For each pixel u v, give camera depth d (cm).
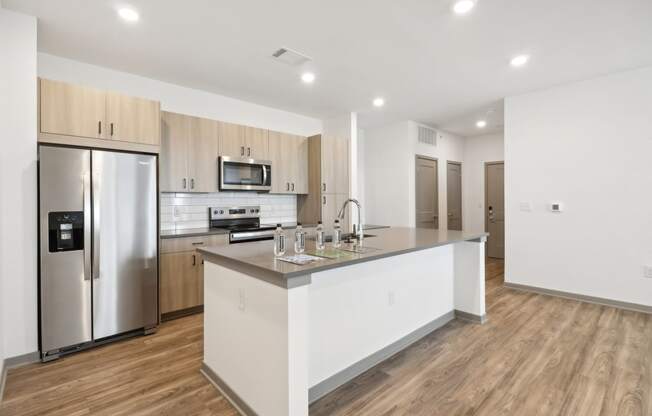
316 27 260
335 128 532
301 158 484
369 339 237
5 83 230
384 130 597
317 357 202
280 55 309
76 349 258
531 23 254
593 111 371
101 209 265
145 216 290
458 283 333
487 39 279
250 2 225
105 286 268
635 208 349
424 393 203
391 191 587
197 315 343
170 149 354
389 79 371
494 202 668
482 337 285
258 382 175
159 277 314
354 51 301
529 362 239
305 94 423
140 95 358
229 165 395
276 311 163
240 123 445
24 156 238
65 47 291
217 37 275
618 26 258
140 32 266
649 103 338
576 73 356
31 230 240
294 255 204
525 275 426
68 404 191
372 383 215
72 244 254
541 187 410
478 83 385
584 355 248
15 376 221
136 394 202
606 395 198
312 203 486
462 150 702
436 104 468
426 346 269
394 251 220
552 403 191
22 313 236
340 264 182
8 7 229
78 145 266
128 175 280
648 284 342
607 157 364
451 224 667
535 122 412
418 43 286
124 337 284
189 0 223
